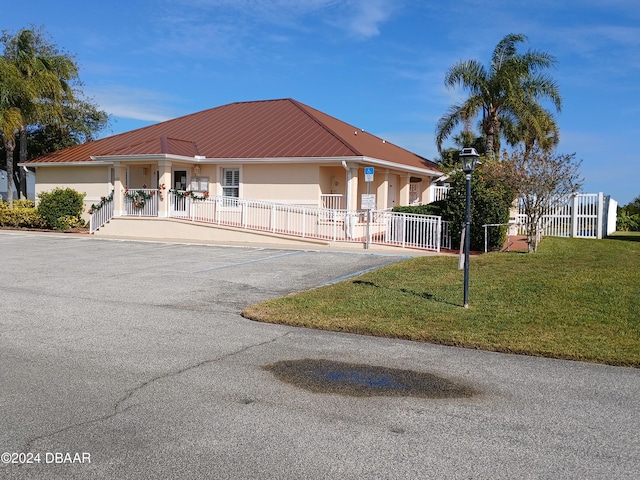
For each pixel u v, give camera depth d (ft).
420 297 32.89
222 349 23.09
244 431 15.30
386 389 18.76
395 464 13.57
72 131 119.44
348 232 66.03
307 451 14.17
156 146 77.46
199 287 37.45
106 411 16.53
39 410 16.55
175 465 13.41
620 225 115.65
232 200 74.28
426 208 68.85
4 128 87.61
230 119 93.97
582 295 32.42
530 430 15.61
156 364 20.95
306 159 72.38
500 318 27.78
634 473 13.28
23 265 47.50
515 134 96.22
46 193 87.51
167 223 75.15
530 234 54.60
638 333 25.11
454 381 19.65
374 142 94.12
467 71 87.61
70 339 24.21
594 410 17.10
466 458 13.92
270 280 40.45
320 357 22.26
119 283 38.63
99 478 12.82
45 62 95.04
